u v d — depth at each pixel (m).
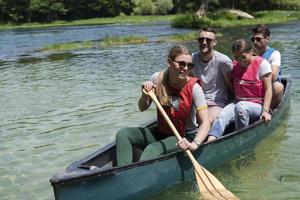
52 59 17.86
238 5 53.03
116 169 3.98
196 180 4.65
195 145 4.51
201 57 5.75
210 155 4.94
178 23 34.97
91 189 3.86
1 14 57.50
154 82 4.81
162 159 4.37
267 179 4.78
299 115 7.23
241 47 5.75
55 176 3.74
